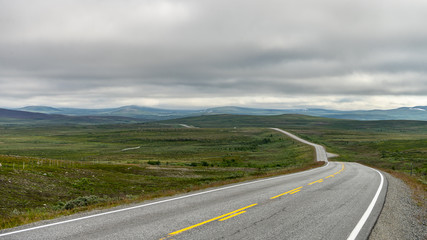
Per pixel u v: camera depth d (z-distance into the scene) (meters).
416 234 9.91
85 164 57.28
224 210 12.22
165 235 8.66
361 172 34.31
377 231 9.80
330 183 22.69
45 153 122.88
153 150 133.50
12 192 25.95
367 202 14.96
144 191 35.16
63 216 11.07
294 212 12.18
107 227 9.38
